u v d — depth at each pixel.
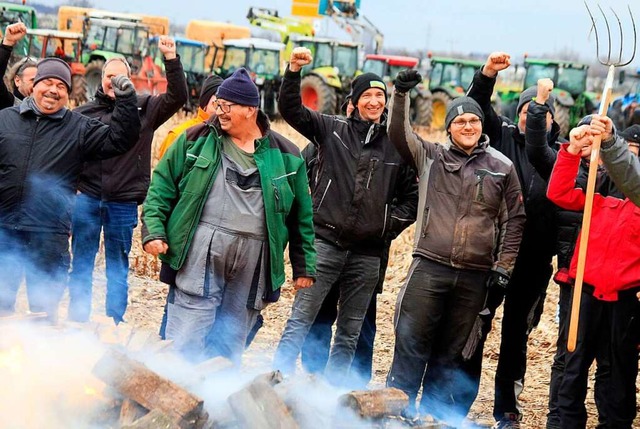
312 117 6.13
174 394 4.10
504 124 6.29
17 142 5.87
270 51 28.41
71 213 6.11
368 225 6.12
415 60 30.25
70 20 33.31
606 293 5.35
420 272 5.67
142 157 7.02
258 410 4.14
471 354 5.71
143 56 26.25
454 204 5.62
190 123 6.89
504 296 6.37
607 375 5.53
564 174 5.32
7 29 6.48
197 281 5.21
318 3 34.88
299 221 5.55
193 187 5.20
